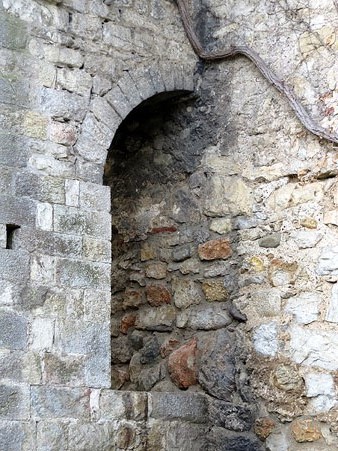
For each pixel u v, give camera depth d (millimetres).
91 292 5527
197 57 6539
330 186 5871
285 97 6117
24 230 5344
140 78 6129
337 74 5902
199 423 6023
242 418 5953
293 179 6062
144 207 6809
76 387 5352
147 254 6738
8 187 5340
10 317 5176
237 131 6359
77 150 5688
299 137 6047
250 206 6211
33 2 5660
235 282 6195
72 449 5266
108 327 5551
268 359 5918
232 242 6258
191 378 6250
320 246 5840
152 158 6777
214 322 6238
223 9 6516
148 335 6625
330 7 6016
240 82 6391
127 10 6164
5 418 5035
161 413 5781
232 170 6344
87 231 5594
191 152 6555
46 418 5191
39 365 5230
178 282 6516
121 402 5551
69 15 5816
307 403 5727
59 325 5355
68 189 5578
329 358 5684
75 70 5781
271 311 5961
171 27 6438
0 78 5438
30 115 5523
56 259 5430
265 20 6301
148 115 6676
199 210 6480
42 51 5648
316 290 5809
